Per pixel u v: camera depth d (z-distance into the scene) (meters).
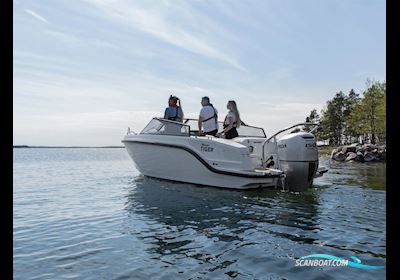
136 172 14.80
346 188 7.86
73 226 4.59
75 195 7.53
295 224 4.50
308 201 6.16
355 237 3.88
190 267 3.01
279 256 3.26
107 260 3.21
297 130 7.56
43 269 3.00
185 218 4.93
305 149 6.97
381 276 2.76
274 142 7.56
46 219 5.04
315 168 7.09
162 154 8.57
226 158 7.55
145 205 5.95
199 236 3.99
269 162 7.86
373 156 26.47
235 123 8.48
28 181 10.82
